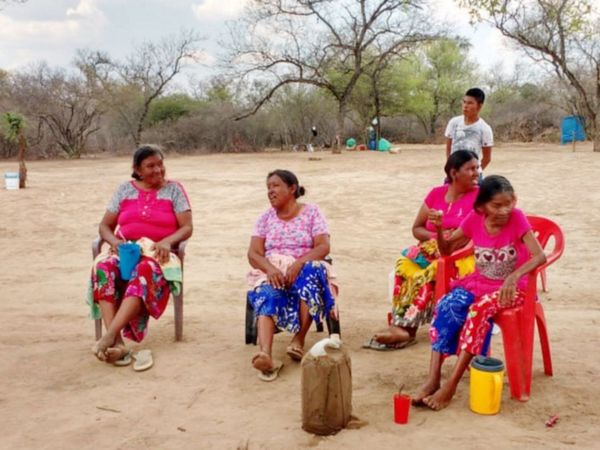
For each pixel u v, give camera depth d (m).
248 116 42.06
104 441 3.57
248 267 8.29
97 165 31.05
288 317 4.68
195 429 3.70
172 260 5.14
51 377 4.58
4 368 4.75
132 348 5.16
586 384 4.19
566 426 3.60
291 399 4.10
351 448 3.38
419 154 32.22
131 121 45.38
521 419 3.71
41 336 5.53
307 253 4.87
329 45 37.28
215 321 5.90
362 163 25.91
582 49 30.52
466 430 3.56
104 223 5.40
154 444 3.52
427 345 5.11
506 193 3.99
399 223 11.48
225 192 16.72
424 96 45.56
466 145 6.70
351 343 5.17
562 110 44.91
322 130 45.50
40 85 41.12
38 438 3.63
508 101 49.81
